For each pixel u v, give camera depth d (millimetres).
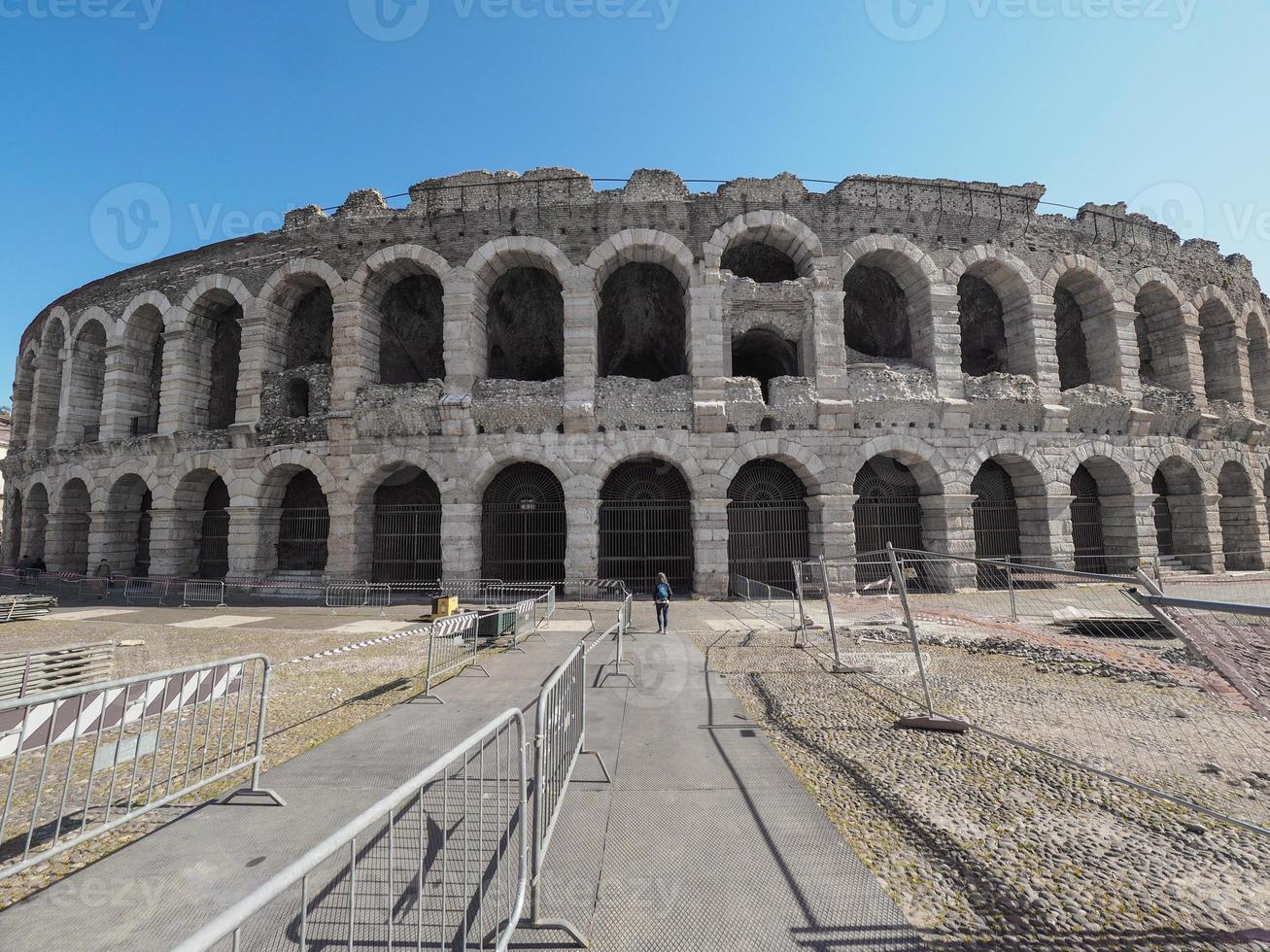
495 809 5047
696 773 5750
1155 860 4266
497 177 22688
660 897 3773
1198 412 23312
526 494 23375
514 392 21266
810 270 21844
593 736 6848
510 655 11602
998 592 19844
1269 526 26297
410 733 7023
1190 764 6059
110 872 4090
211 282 24328
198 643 13250
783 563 22562
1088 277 23516
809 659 11078
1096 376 23859
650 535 24422
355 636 14008
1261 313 26812
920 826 4730
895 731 7047
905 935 3426
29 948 3318
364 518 21859
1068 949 3311
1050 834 4617
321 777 5738
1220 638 4645
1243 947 3322
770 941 3357
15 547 32188
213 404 26297
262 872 4086
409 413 21031
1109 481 22906
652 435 20609
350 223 22984
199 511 24391
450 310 21828
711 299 21328
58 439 27344
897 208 22422
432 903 3664
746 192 22094
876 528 22844
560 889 3848
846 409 20609
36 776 6090
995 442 21281
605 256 21719
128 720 4508
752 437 20641
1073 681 9383
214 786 5551
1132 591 4727
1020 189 23125
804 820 4805
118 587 24641
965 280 25891
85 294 27531
